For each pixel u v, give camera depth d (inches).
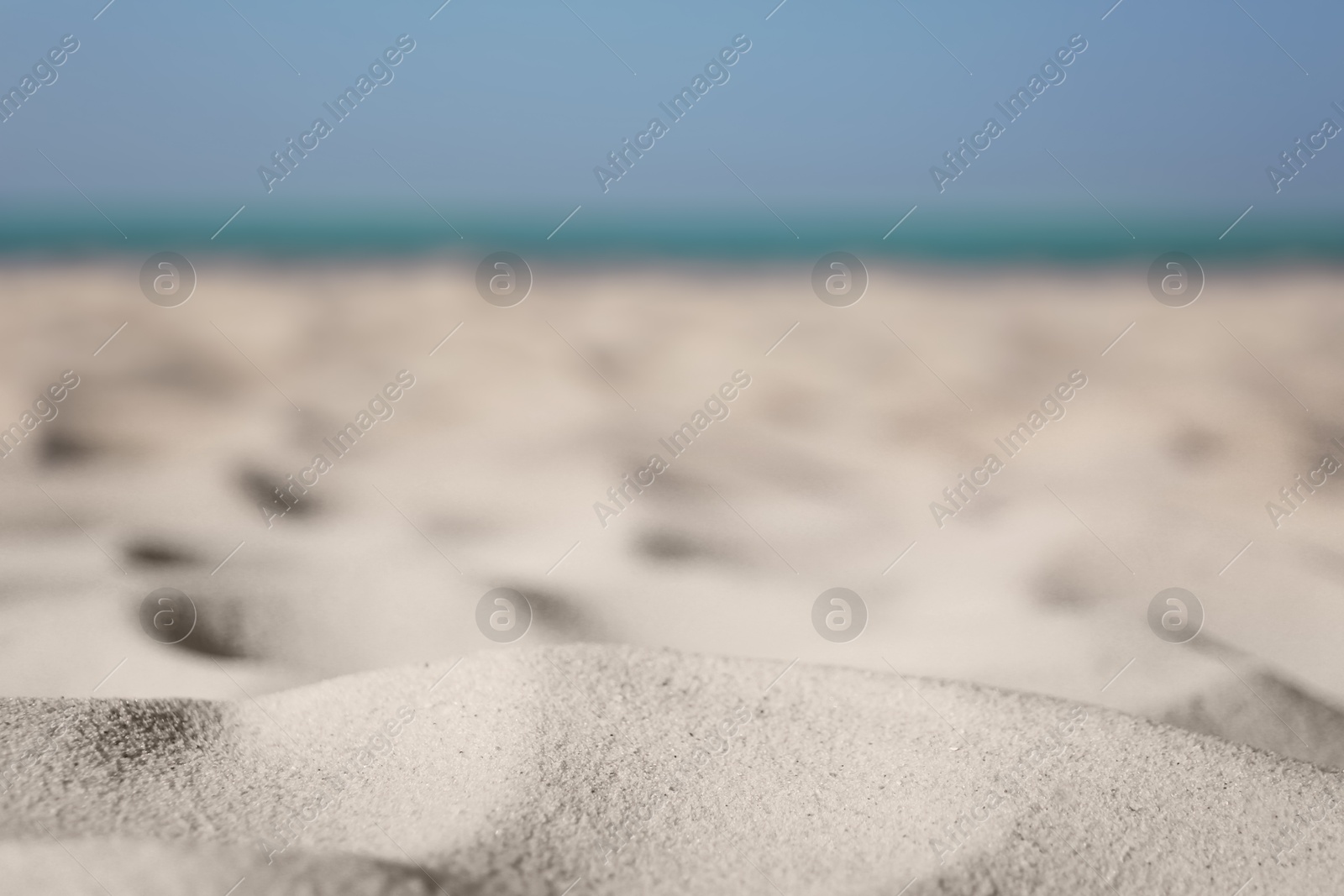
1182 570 297.1
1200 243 1614.2
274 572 291.0
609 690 158.2
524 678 158.4
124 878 101.0
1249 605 271.6
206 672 221.9
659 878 114.5
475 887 106.7
